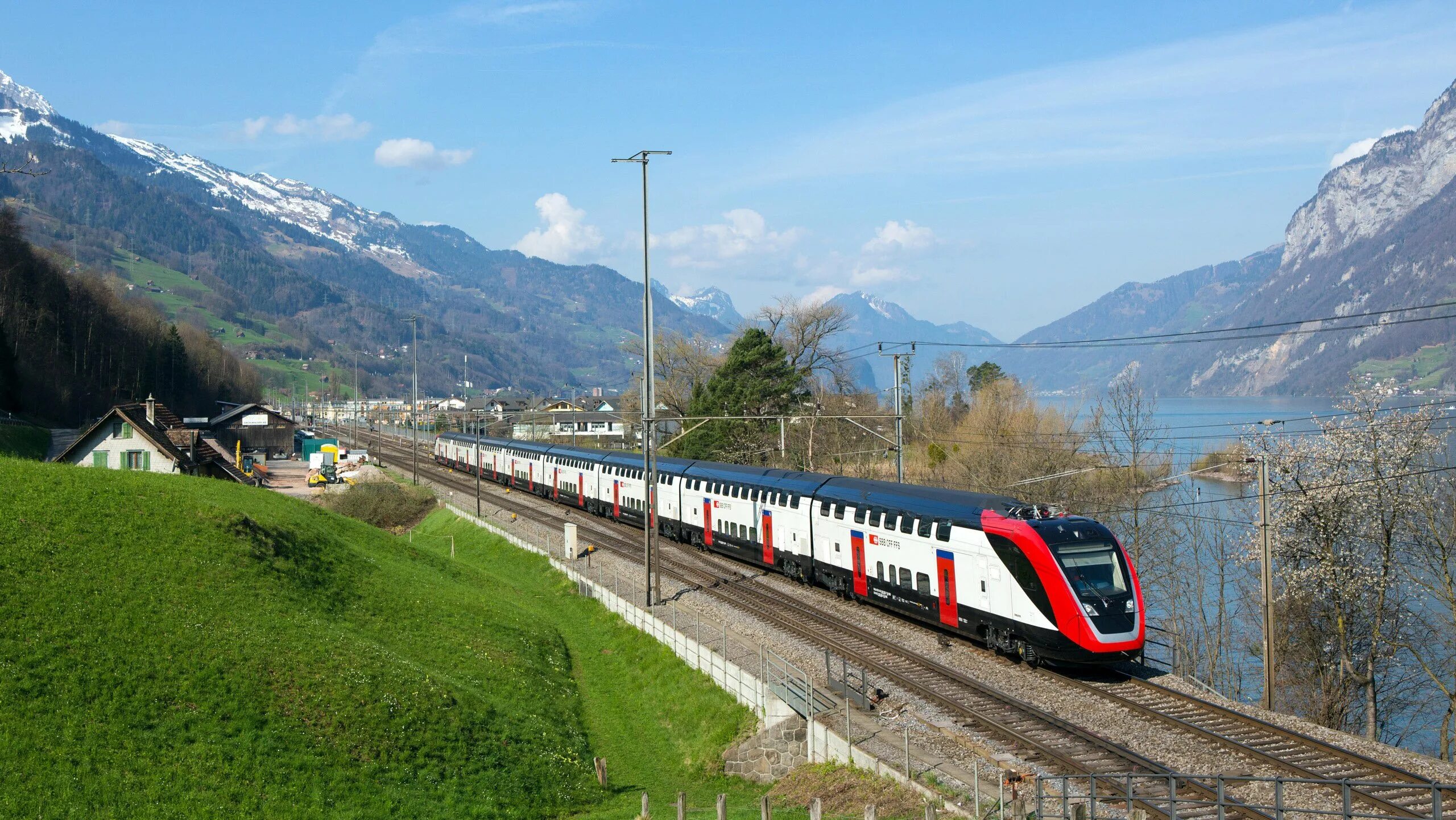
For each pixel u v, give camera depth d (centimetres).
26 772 2017
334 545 4338
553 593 4941
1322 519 3878
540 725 3050
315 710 2588
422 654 3372
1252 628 4800
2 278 11675
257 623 2988
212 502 3872
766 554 4516
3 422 8781
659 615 3859
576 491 7281
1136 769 2036
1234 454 4669
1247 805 1797
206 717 2416
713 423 8588
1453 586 4084
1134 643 2670
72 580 2853
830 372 10131
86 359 13512
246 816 2103
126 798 2039
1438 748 4216
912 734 2334
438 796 2439
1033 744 2191
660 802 2631
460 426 17738
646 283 4012
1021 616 2800
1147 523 5238
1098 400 6066
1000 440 6794
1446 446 3956
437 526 7750
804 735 2559
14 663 2358
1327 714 3988
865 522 3666
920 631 3366
